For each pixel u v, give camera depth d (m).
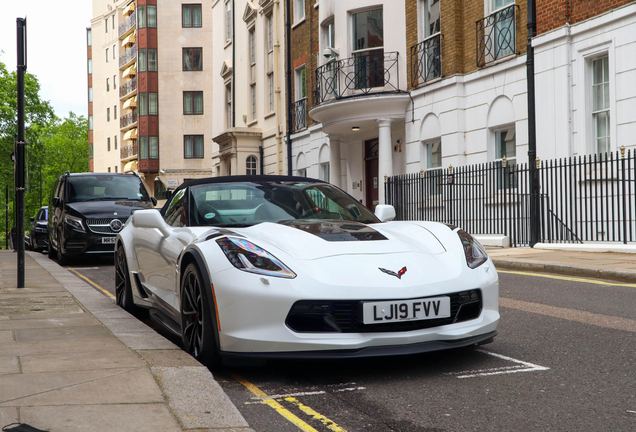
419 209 15.47
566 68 11.90
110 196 13.51
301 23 21.91
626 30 10.79
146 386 3.23
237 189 5.07
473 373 3.76
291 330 3.53
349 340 3.50
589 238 11.56
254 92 26.98
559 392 3.36
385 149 16.61
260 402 3.31
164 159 47.91
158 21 48.00
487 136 14.03
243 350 3.60
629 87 10.79
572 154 11.91
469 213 14.28
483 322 3.86
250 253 3.76
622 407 3.09
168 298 4.75
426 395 3.36
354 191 19.53
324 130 18.70
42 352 3.96
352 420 3.00
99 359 3.78
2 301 6.46
